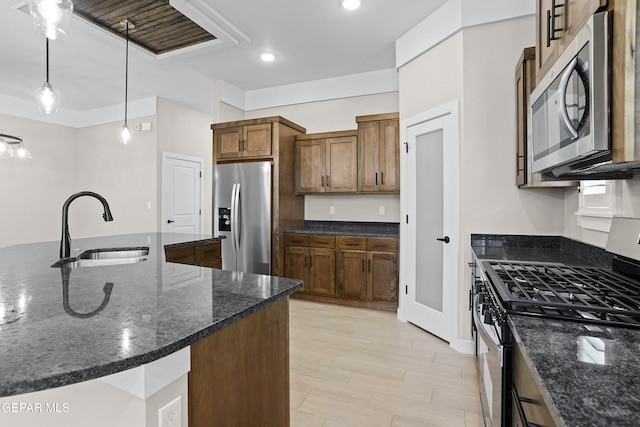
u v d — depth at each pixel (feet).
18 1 8.43
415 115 9.88
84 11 9.18
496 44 7.96
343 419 5.67
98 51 11.21
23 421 2.71
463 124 8.23
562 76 3.53
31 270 4.69
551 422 2.22
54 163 17.48
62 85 14.44
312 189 13.34
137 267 4.97
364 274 11.65
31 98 16.05
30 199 16.57
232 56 11.86
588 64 3.03
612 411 1.69
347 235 11.88
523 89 6.93
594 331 2.85
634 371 2.13
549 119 4.31
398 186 11.71
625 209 4.86
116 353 2.12
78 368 1.93
